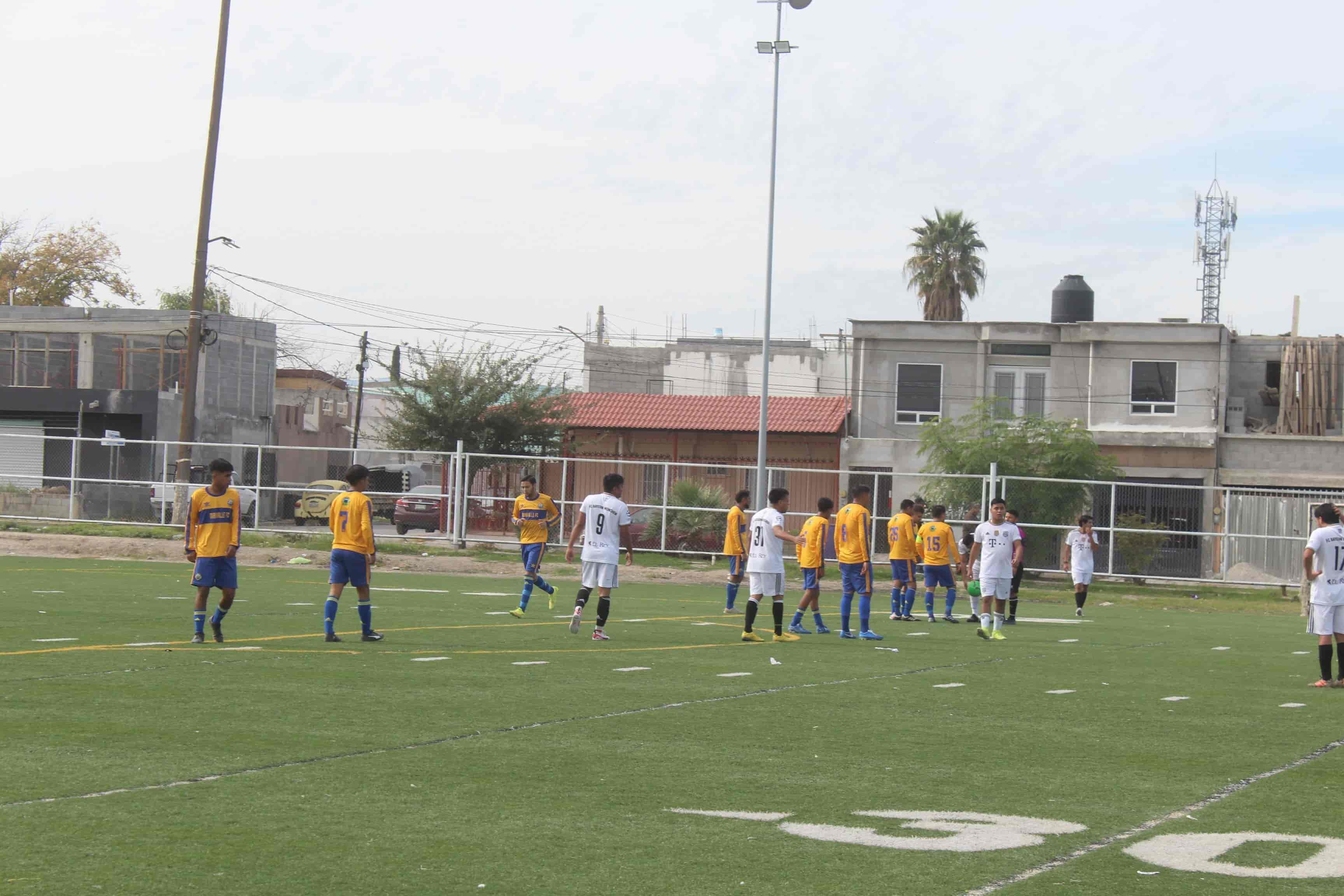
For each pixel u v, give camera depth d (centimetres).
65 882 642
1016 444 4278
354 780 896
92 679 1351
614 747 1051
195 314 4444
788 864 701
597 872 680
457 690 1352
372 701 1257
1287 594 3828
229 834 743
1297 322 5638
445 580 3331
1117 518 4050
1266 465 5125
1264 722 1267
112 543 3888
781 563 2042
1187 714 1320
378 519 4756
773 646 1959
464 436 5547
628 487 4728
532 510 2352
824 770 972
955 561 2670
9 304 8225
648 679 1498
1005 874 688
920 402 5462
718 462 5609
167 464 4725
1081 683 1583
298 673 1441
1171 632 2541
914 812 835
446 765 959
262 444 6306
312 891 636
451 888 646
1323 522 1602
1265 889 665
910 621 2670
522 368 5662
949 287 6944
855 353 5519
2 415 6012
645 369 7100
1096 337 5278
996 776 961
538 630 2078
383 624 2089
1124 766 1012
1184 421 5222
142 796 834
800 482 5412
